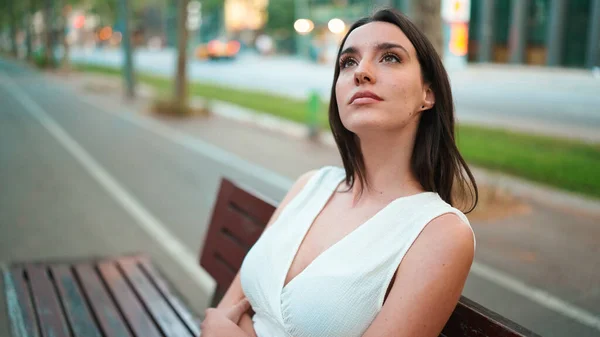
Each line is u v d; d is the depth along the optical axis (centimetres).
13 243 473
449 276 132
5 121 1230
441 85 150
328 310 139
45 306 248
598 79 2206
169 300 260
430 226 138
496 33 3014
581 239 493
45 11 3369
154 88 2155
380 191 155
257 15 5838
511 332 135
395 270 137
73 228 516
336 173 176
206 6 3969
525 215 558
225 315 172
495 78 2406
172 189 665
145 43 7494
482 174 711
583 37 2638
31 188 658
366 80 144
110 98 1783
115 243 480
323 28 4528
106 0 3344
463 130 1091
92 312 247
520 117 1323
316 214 164
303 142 993
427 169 152
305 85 2281
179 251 465
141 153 882
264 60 4538
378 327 132
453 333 150
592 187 652
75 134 1065
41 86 2214
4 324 318
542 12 2788
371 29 150
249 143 981
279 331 153
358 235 145
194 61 4334
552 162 777
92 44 8125
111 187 670
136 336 229
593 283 404
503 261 447
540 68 2798
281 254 157
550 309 369
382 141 152
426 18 587
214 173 754
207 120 1274
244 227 248
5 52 5716
